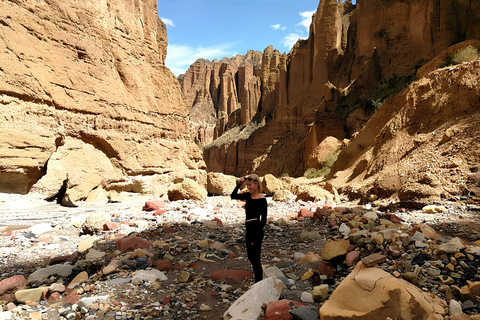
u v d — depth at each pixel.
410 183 8.36
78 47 15.48
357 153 17.12
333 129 39.47
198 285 4.27
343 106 42.12
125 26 19.55
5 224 8.51
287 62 85.12
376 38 46.12
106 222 7.88
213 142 111.06
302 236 6.38
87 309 3.63
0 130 11.06
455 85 10.61
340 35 70.06
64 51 14.71
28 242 6.71
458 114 10.12
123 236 7.09
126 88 18.77
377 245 4.56
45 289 4.07
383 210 8.16
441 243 4.28
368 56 47.19
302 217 8.50
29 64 12.80
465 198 7.32
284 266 4.90
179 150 22.27
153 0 23.03
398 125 12.41
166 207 10.88
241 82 155.25
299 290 3.94
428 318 2.64
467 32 33.56
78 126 14.70
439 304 2.93
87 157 14.53
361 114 38.47
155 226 8.16
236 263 5.23
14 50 12.30
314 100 69.69
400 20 43.53
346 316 2.82
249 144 89.06
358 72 48.03
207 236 6.88
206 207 10.86
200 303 3.73
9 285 4.08
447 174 8.25
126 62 19.12
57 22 14.59
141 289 4.18
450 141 9.32
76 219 8.96
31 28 13.25
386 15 45.62
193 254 5.73
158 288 4.21
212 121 153.75
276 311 3.20
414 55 40.78
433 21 37.78
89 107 15.34
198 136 139.88
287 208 10.72
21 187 11.66
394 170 10.05
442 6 36.84
